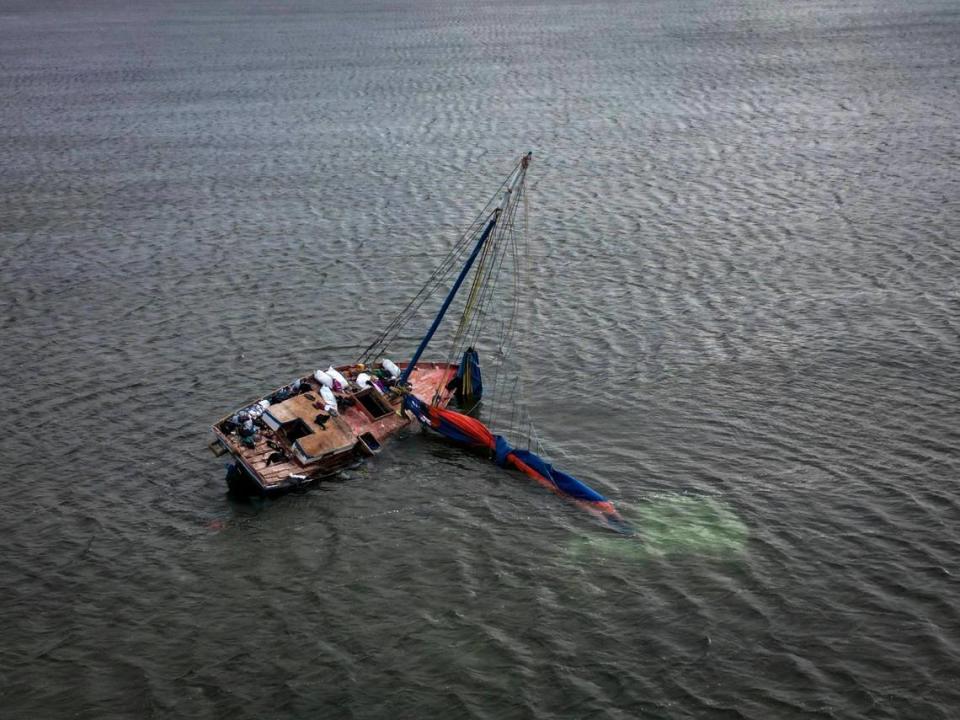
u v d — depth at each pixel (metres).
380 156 100.31
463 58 161.00
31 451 47.81
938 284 62.59
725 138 101.19
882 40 158.75
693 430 47.62
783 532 39.66
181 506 43.44
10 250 76.44
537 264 69.44
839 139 98.25
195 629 35.84
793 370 52.69
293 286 67.38
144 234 79.50
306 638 35.22
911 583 36.31
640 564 38.25
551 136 105.44
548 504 42.59
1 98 139.75
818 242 71.12
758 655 33.44
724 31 179.50
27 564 39.50
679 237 73.62
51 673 33.91
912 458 44.12
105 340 59.94
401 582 38.00
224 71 156.25
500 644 34.53
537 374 54.22
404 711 31.91
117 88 144.50
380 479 45.16
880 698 31.42
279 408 48.06
